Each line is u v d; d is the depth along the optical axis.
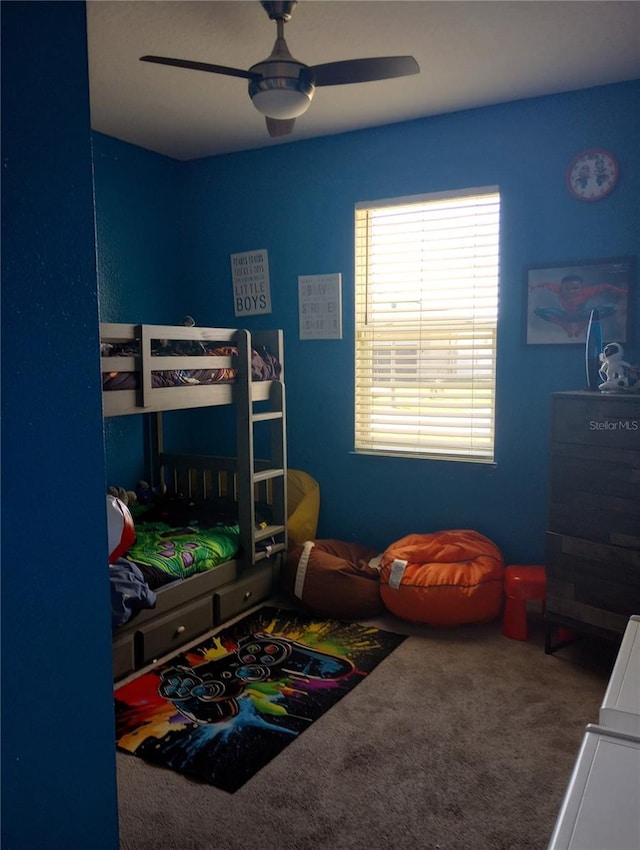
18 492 1.02
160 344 3.51
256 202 4.14
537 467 3.47
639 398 2.57
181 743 2.31
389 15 2.45
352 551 3.75
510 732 2.37
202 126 3.68
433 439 3.80
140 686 2.71
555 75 3.01
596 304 3.23
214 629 3.26
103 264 3.90
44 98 1.04
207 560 3.22
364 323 3.92
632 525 2.62
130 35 2.59
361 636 3.18
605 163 3.16
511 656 2.97
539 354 3.40
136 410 2.92
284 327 4.14
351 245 3.87
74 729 1.15
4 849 1.03
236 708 2.54
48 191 1.05
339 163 3.85
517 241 3.40
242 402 3.38
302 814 1.96
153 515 3.83
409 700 2.60
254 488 3.66
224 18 2.46
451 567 3.27
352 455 3.98
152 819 1.94
